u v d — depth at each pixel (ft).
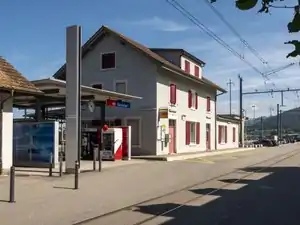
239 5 9.73
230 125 176.86
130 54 111.86
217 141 156.97
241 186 53.57
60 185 52.24
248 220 32.89
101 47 115.55
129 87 111.75
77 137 66.33
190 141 130.31
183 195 46.21
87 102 94.02
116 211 36.99
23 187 50.08
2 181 54.85
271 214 35.29
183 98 124.98
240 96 189.06
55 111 115.85
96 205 39.86
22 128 77.25
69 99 67.26
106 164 82.53
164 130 112.16
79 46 67.62
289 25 9.91
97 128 97.14
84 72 117.19
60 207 38.63
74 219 33.71
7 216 34.65
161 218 33.83
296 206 39.06
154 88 108.99
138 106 110.42
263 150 165.58
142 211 36.94
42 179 57.52
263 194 46.65
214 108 152.35
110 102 90.27
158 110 109.40
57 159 75.61
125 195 45.93
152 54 112.47
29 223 32.24
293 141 333.62
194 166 82.02
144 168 76.23
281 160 102.89
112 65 114.11
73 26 67.72
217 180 60.23
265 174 68.80
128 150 96.07
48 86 73.77
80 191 48.08
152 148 108.78
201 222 32.12
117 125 111.75
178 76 119.85
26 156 76.69
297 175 67.10
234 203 40.81
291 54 10.31
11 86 59.26
